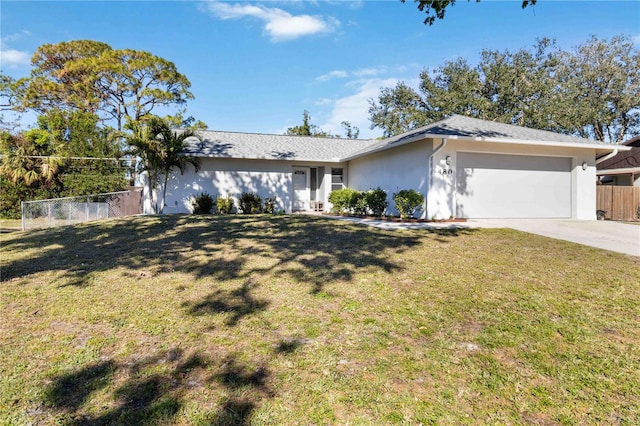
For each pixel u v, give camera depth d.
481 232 8.59
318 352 3.01
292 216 13.10
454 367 2.79
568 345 3.12
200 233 8.53
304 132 36.88
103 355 2.96
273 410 2.29
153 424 2.15
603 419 2.21
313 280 4.83
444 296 4.25
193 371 2.73
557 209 12.31
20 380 2.58
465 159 11.47
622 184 18.05
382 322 3.58
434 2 7.01
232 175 15.98
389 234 8.24
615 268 5.41
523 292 4.38
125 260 6.00
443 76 29.02
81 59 22.70
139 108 24.47
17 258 6.28
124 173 18.19
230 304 4.04
